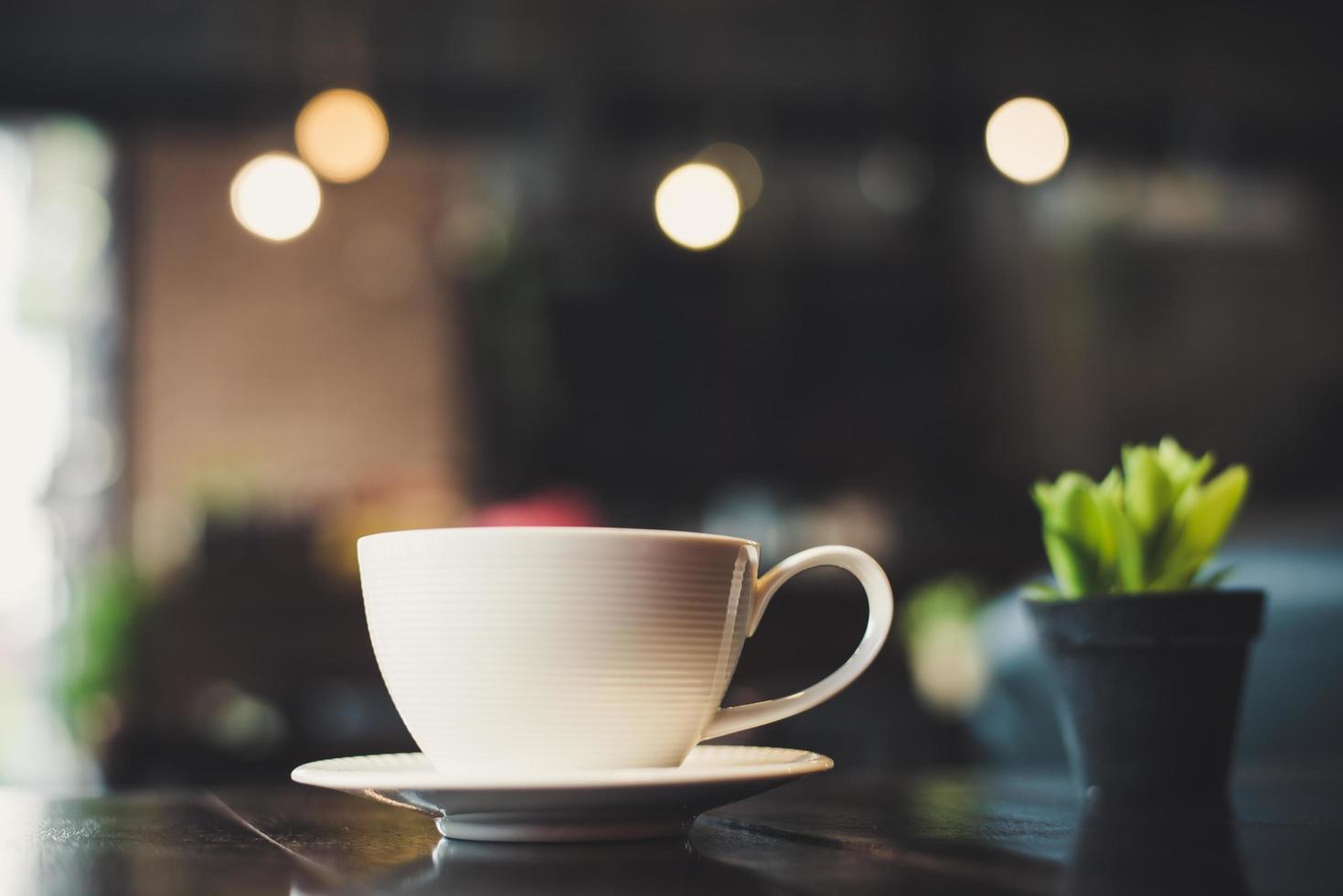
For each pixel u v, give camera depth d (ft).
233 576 13.48
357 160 12.90
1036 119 12.77
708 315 18.10
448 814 1.78
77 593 14.16
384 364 17.38
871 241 18.75
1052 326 18.94
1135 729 2.29
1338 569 6.34
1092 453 18.78
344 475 16.99
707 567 1.84
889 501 18.11
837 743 9.74
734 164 17.70
